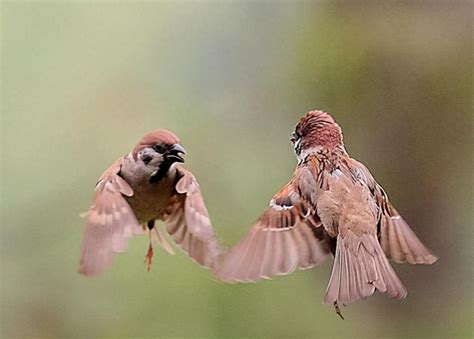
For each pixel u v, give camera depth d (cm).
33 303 1090
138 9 1269
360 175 577
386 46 1174
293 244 541
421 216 1188
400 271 1192
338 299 536
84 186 1182
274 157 1174
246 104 1205
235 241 1047
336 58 1180
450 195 1185
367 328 1133
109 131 1215
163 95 1227
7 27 1230
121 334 988
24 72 1223
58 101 1219
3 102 1209
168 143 567
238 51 1220
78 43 1241
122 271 990
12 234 1128
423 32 1175
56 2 1252
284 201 555
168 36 1250
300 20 1209
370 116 1174
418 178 1179
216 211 1102
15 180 1169
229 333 975
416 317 1161
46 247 1129
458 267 1189
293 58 1203
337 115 1177
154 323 984
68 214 1159
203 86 1227
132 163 568
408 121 1170
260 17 1207
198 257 553
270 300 995
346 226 552
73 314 1049
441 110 1178
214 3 1250
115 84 1234
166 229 572
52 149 1195
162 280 985
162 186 568
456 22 1172
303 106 1184
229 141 1188
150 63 1247
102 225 508
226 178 1152
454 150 1177
